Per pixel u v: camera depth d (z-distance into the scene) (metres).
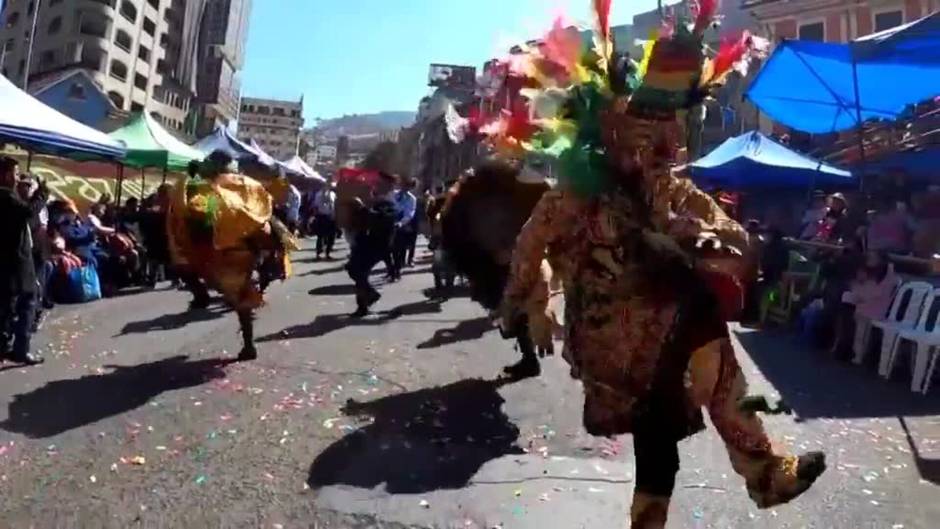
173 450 4.51
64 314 9.59
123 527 3.46
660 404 2.80
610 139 2.98
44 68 73.00
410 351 7.57
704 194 3.02
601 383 2.89
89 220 11.90
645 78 2.94
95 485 3.95
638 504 2.81
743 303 2.86
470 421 5.21
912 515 3.73
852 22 31.55
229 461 4.34
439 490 3.95
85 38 71.94
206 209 6.61
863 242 9.52
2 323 6.66
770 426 5.31
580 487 4.00
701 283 2.79
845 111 10.67
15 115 10.20
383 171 10.05
